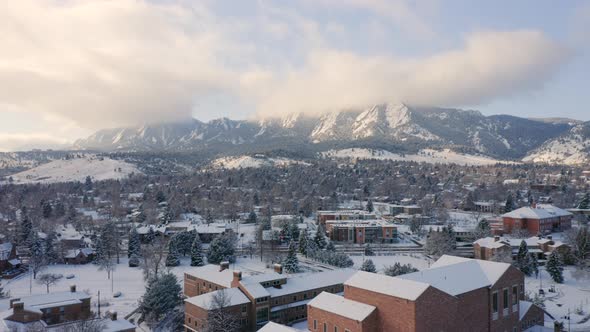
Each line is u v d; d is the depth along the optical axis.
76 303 96.81
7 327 81.00
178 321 101.44
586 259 147.12
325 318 78.25
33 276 147.50
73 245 184.00
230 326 87.38
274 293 97.62
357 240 199.75
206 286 110.25
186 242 174.88
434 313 71.31
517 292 89.69
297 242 183.25
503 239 169.50
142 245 177.38
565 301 116.12
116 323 84.31
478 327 81.06
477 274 85.69
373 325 73.19
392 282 75.31
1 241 179.75
